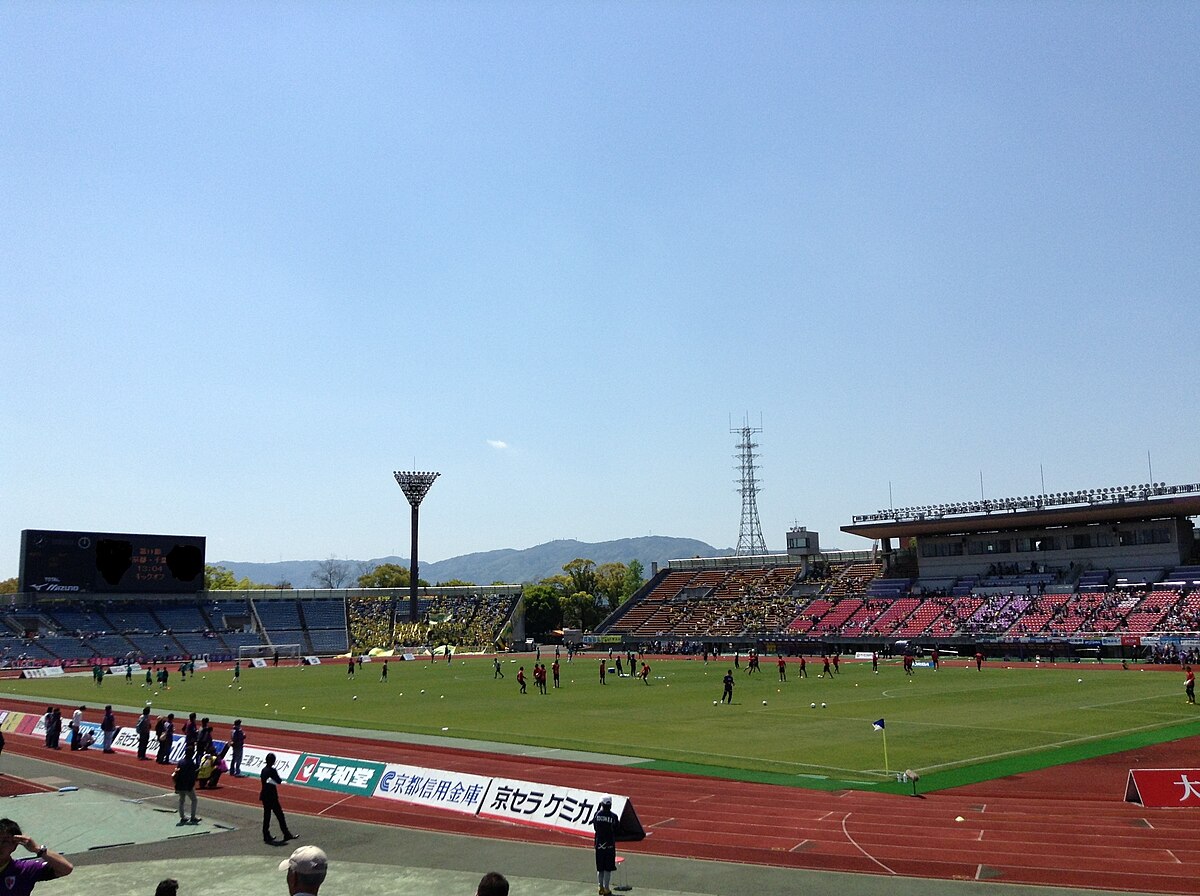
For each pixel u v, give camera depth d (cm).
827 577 12738
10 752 3991
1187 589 9056
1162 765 3186
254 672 9294
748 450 18862
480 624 13888
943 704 5109
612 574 19538
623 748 3688
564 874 1988
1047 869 1922
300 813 2670
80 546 11100
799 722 4450
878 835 2247
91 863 2139
